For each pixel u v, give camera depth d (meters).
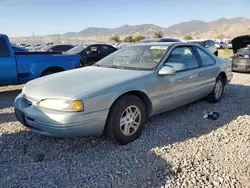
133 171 3.03
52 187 2.74
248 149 3.57
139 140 3.87
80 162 3.25
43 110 3.33
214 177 2.89
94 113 3.32
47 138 3.96
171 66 4.45
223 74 6.01
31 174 2.99
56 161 3.28
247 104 5.86
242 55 10.89
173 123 4.60
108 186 2.75
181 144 3.74
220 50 27.84
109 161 3.26
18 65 6.88
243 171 3.01
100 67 4.61
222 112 5.25
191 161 3.24
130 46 5.16
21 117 3.65
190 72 4.79
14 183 2.81
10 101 6.56
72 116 3.18
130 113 3.75
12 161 3.28
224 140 3.87
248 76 10.20
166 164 3.16
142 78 3.91
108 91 3.45
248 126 4.43
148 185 2.76
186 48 5.05
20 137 4.01
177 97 4.53
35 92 3.54
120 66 4.53
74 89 3.38
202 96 5.41
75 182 2.83
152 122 4.64
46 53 7.80
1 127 4.45
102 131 3.52
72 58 7.94
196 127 4.41
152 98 4.05
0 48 6.61
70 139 3.91
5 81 6.79
